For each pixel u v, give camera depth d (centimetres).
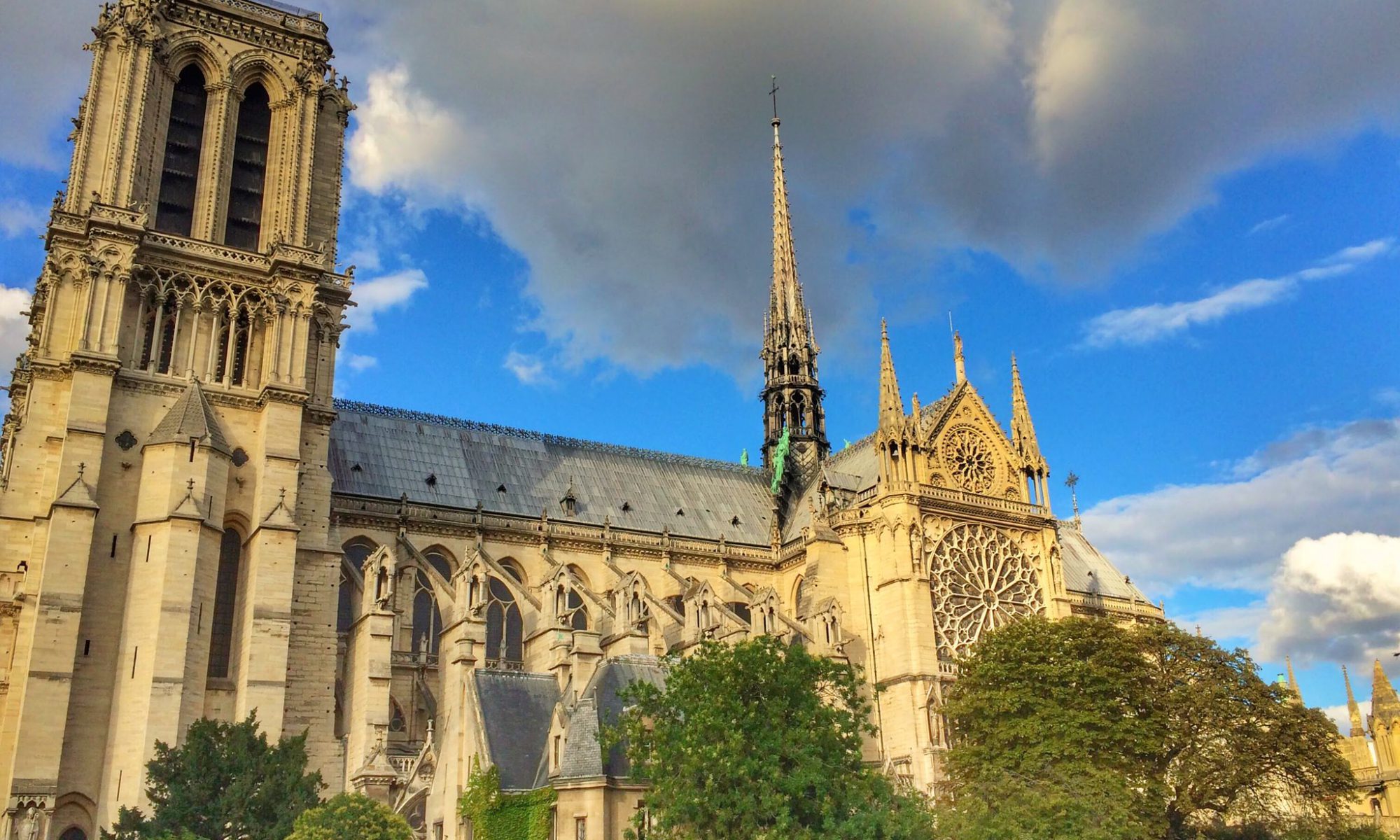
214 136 8356
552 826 6012
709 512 11075
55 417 7325
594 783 5881
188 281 7869
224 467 7444
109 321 7350
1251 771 7406
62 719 6462
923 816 5638
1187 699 7594
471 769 6425
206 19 8575
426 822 7006
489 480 9938
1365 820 9031
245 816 5569
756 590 10162
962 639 9531
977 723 7656
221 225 8206
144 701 6594
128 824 5591
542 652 7788
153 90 8119
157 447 7256
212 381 7750
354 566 8625
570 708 6519
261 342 8031
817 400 12275
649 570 10050
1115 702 7381
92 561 6962
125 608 6900
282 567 7325
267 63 8712
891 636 9356
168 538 6975
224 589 7488
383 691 7188
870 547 9781
